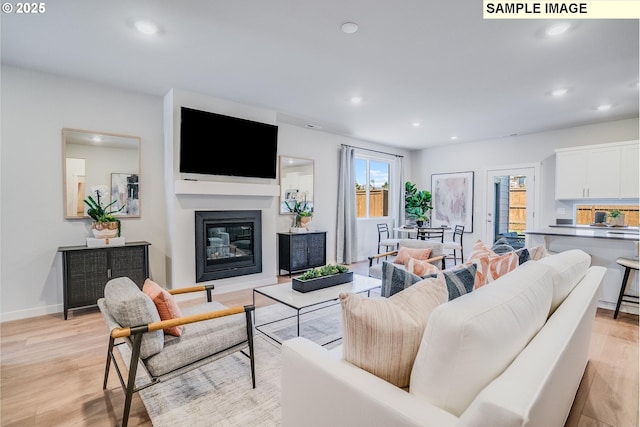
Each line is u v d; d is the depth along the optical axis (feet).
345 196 20.03
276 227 16.92
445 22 7.62
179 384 6.75
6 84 10.11
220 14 7.35
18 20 7.57
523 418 2.12
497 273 6.32
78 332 9.36
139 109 12.56
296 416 3.90
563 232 12.84
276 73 10.64
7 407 6.02
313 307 11.72
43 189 10.73
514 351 3.28
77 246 11.07
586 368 7.32
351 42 8.59
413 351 3.43
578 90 11.98
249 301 12.37
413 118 15.94
